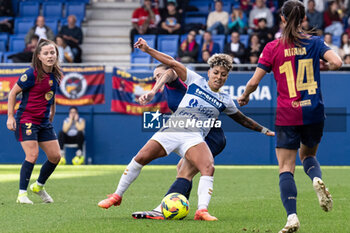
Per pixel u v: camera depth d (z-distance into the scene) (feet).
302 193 75.61
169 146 50.29
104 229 44.47
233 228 45.11
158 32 166.81
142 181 93.66
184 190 51.75
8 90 134.31
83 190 78.79
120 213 55.11
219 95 50.78
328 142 136.26
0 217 51.98
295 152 44.62
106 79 136.77
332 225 47.52
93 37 182.29
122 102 136.26
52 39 164.45
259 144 136.26
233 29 165.89
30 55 152.66
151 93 48.93
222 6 175.83
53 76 63.00
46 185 85.87
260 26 157.89
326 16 168.55
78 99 136.26
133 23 167.94
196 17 178.91
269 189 81.71
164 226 45.85
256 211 57.00
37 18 174.09
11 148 136.46
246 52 148.36
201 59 152.15
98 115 137.18
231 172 114.42
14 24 179.22
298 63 43.88
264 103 135.23
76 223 47.98
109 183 89.30
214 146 52.90
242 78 134.82
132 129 136.87
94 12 187.83
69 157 139.74
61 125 136.87
